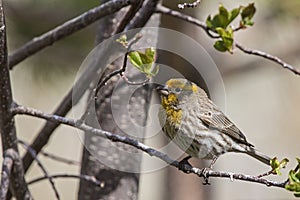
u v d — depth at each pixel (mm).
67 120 7762
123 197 9477
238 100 22094
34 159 9250
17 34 12984
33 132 18969
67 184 20766
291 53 15430
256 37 15344
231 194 20547
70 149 21500
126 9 9633
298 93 19922
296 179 7004
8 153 8258
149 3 8805
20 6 12875
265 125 22078
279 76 18891
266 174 7180
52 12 12836
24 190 8609
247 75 17406
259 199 20672
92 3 12633
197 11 13664
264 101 21766
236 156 20562
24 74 13531
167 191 14852
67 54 13391
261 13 14352
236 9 9031
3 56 7617
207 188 15047
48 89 13875
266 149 22094
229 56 15023
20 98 14570
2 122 8086
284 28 14664
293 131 21906
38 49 9445
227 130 9672
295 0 13414
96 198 9477
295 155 21906
